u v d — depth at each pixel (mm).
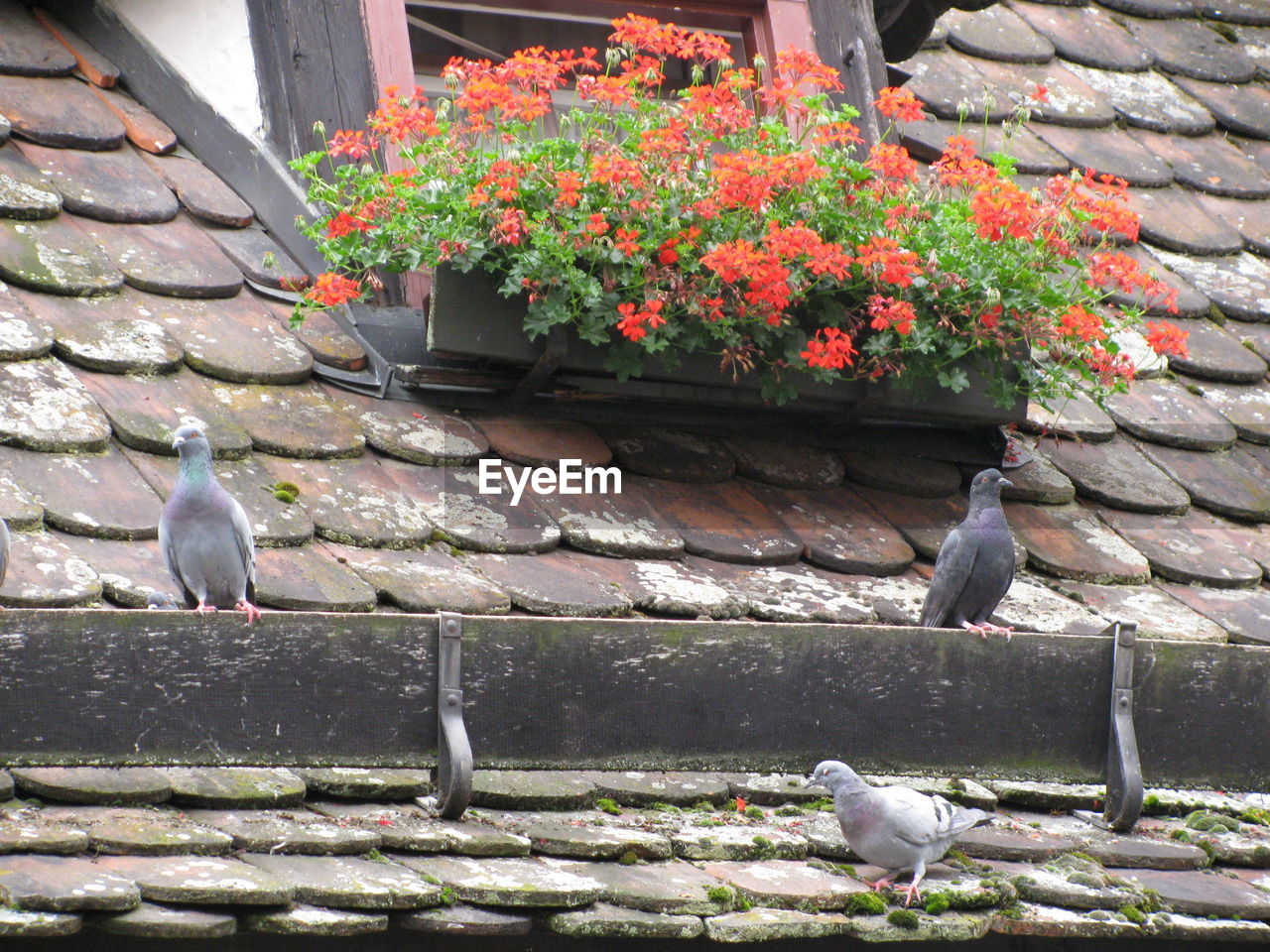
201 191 9352
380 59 9320
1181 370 10906
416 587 7496
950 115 11891
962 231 8852
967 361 9086
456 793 6320
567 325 8422
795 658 7043
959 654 7289
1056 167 11836
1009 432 10070
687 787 7184
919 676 7219
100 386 7895
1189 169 12539
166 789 6102
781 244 7949
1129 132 12703
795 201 8516
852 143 10109
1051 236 8781
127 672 6055
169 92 9805
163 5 9883
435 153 8414
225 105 9625
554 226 8211
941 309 8773
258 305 8898
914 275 8516
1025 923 6535
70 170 9047
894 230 8656
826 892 6371
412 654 6488
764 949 6625
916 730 7195
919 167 11281
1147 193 12109
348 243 8414
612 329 8469
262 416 8188
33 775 5961
